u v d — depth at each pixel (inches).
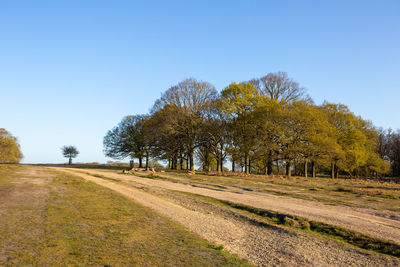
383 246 394.6
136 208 596.1
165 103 1870.1
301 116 1577.3
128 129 2367.1
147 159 1996.8
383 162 2055.9
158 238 392.8
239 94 1742.1
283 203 716.7
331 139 1592.0
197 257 327.9
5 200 596.7
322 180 1508.4
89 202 625.6
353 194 913.5
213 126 1739.7
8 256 287.6
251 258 343.3
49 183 945.5
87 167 2223.2
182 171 1808.6
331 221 524.1
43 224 419.5
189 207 667.4
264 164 1843.0
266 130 1630.2
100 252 319.3
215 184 1121.4
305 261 340.2
